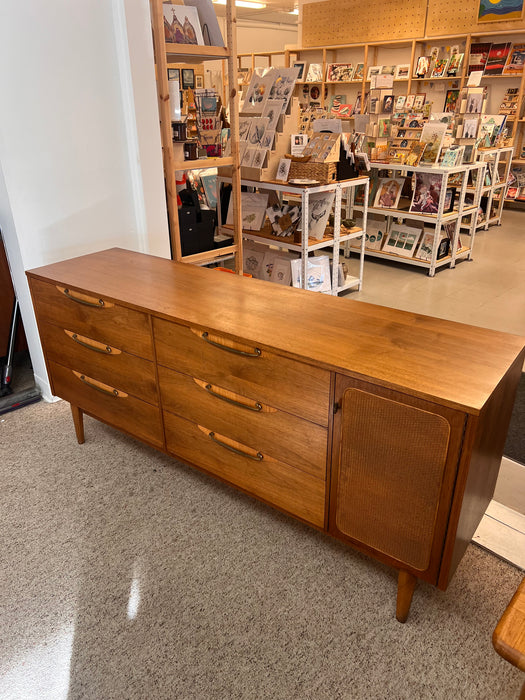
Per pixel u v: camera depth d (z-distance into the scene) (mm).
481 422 1216
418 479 1335
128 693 1416
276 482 1704
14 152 2400
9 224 2568
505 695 1390
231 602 1674
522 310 4121
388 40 8094
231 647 1530
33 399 2873
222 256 3576
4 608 1670
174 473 2289
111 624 1609
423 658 1488
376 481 1426
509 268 5215
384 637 1552
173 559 1840
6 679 1456
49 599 1698
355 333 1563
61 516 2049
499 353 1432
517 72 7145
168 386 1882
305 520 1683
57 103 2484
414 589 1599
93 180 2730
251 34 15047
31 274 2191
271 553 1860
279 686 1422
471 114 6191
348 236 4309
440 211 4758
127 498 2139
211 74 7492
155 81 2758
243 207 4383
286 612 1636
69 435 2576
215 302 1828
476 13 7176
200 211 3400
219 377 1690
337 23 8656
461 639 1542
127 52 2592
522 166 7844
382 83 7371
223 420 1759
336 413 1432
